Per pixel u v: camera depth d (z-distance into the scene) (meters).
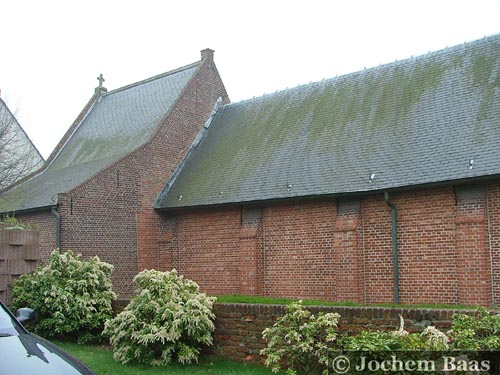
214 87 24.72
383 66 19.81
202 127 23.89
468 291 13.98
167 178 22.08
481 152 14.38
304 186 17.36
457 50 18.11
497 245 13.86
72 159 24.75
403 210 15.48
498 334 6.43
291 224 17.75
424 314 7.62
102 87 28.64
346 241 16.09
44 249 19.41
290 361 8.38
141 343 9.85
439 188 14.87
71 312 12.29
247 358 9.59
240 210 19.08
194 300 9.98
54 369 5.19
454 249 14.51
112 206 20.23
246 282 18.34
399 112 17.56
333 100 20.16
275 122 21.23
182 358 9.54
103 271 13.56
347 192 16.14
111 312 12.84
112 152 22.80
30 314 6.86
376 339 6.21
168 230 21.28
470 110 15.81
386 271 15.65
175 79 24.75
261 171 19.22
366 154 16.91
